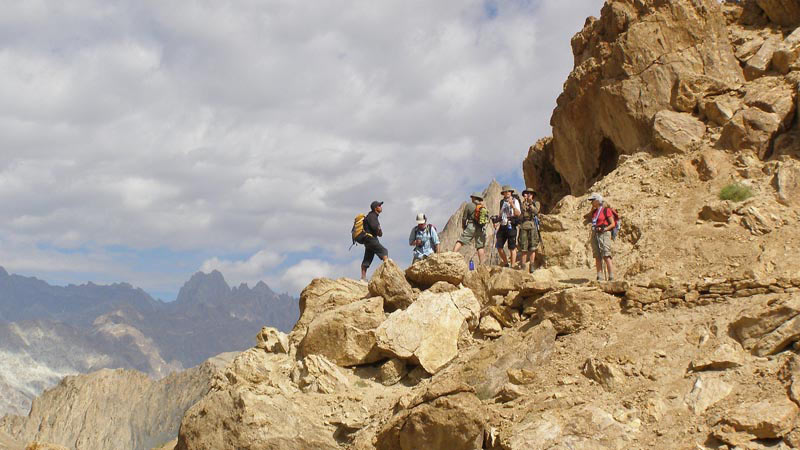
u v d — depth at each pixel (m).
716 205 20.02
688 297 16.58
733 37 26.62
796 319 14.29
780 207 19.34
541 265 22.83
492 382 16.39
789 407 12.76
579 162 29.50
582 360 16.02
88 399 198.00
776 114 22.05
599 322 16.94
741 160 21.77
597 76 27.55
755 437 12.60
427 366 18.33
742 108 22.66
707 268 18.17
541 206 33.78
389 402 17.47
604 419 13.87
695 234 19.62
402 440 15.32
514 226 22.73
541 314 17.67
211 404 17.73
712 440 12.84
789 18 26.19
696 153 23.06
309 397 18.06
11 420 196.62
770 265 17.36
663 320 16.27
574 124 28.88
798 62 24.00
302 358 20.03
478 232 23.22
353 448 15.91
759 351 14.33
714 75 25.11
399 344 18.58
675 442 13.06
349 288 22.84
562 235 22.30
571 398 14.84
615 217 19.02
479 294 20.39
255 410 17.17
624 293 17.34
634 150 25.78
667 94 25.23
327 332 19.70
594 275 20.38
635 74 25.91
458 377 16.91
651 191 22.61
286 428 17.00
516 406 15.27
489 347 17.19
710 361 14.36
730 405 13.38
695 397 13.78
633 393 14.49
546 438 13.83
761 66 24.75
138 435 192.38
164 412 192.88
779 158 21.16
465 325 19.20
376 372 19.05
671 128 24.03
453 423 14.80
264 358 20.22
